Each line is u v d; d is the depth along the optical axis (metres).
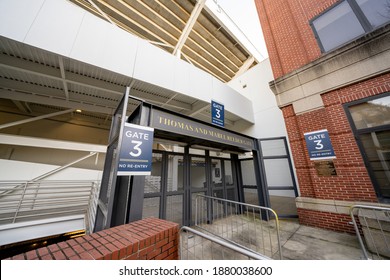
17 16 3.76
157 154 4.95
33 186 5.96
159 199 4.60
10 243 4.79
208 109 8.92
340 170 4.50
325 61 5.08
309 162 5.09
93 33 4.79
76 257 1.33
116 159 2.50
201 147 6.05
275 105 9.67
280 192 8.63
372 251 3.22
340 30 5.11
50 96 5.75
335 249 3.42
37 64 4.54
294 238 4.05
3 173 5.74
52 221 5.53
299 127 5.46
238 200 6.95
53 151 8.38
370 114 4.29
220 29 11.41
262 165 6.32
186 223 4.94
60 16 4.33
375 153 4.09
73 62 4.52
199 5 8.66
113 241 1.61
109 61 4.93
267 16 7.31
